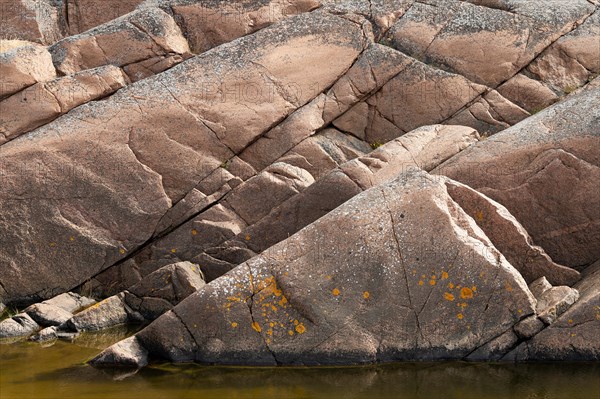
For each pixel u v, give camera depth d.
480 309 8.09
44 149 10.09
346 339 8.07
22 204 9.99
